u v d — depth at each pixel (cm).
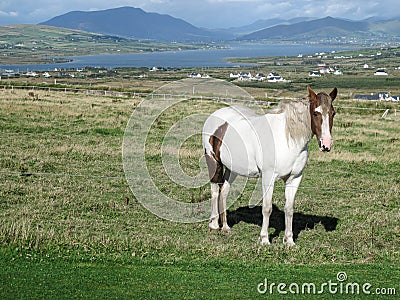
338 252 929
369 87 13175
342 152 2053
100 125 2427
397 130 2847
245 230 1084
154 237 977
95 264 819
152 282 751
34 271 772
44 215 1102
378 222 1155
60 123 2412
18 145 1862
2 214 1093
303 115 887
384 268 854
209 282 761
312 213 1226
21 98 3247
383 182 1587
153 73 15725
